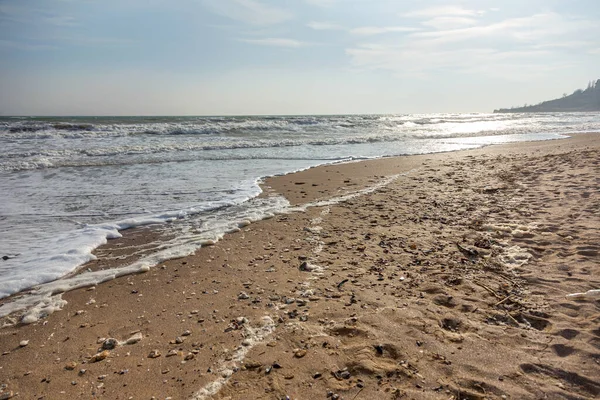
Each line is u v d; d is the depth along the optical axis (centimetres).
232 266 471
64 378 271
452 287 394
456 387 248
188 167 1236
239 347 302
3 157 1289
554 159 1236
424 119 5678
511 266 438
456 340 300
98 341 318
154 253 519
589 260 427
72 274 455
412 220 645
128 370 278
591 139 2242
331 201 808
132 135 2139
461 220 629
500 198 760
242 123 2920
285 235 586
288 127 2867
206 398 246
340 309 356
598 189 743
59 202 782
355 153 1686
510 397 237
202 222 658
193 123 2827
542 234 523
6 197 812
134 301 387
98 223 650
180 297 393
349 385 255
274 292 398
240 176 1096
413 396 242
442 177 1056
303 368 274
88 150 1463
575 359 269
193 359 288
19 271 452
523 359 272
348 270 448
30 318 354
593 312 324
